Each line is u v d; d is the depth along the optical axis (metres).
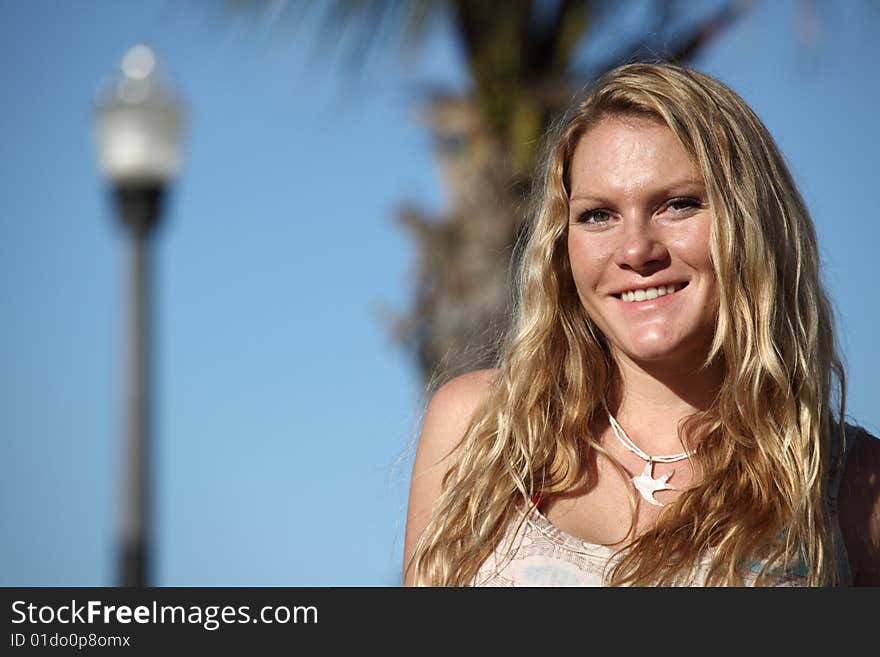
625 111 5.00
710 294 4.90
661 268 4.88
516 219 9.31
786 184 5.14
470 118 9.65
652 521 4.89
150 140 12.41
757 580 4.69
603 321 5.05
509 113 9.59
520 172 9.42
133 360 12.17
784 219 5.06
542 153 5.46
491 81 9.62
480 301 9.21
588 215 5.04
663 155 4.88
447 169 9.69
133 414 11.98
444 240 9.41
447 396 5.54
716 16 9.02
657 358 4.93
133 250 12.31
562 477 5.04
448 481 5.29
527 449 5.09
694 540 4.77
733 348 4.93
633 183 4.87
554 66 9.65
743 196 4.94
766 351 4.92
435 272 9.40
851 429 5.16
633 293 4.95
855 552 4.93
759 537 4.75
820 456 4.93
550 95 9.51
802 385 5.00
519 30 9.63
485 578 4.91
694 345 4.95
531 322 5.28
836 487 4.97
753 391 4.92
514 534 4.94
